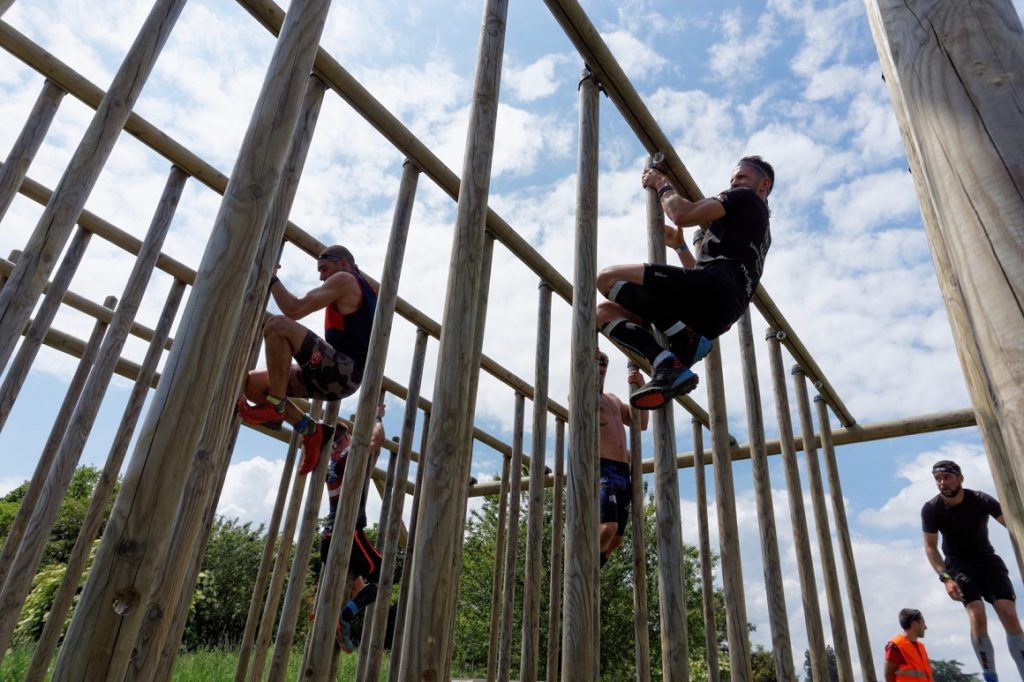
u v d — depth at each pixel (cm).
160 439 107
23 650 600
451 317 162
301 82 141
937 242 136
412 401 354
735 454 554
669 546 238
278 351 283
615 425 442
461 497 250
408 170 273
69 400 339
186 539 134
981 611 452
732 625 273
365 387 246
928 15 95
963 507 472
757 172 276
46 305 309
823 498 426
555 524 473
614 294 236
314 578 1431
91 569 99
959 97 87
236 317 120
